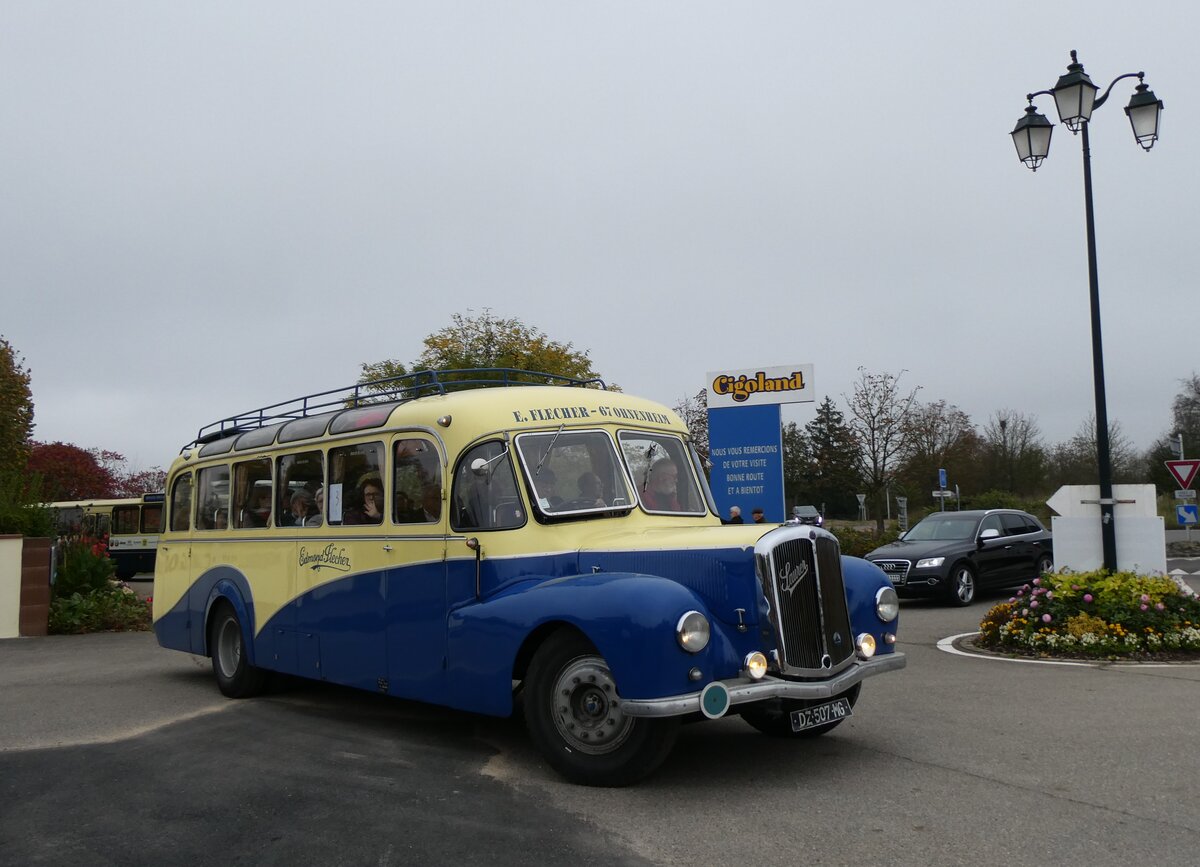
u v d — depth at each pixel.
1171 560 29.22
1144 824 5.22
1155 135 13.07
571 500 7.03
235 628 9.82
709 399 20.12
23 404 34.19
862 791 5.89
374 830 5.24
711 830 5.19
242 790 6.04
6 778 6.41
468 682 6.74
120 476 57.62
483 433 7.09
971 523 19.48
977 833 5.10
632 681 5.63
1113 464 54.16
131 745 7.34
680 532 6.70
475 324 31.72
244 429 10.43
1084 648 11.20
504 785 6.10
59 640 15.87
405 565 7.48
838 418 53.12
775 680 5.95
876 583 6.97
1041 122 13.62
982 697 8.86
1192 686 9.23
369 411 8.26
